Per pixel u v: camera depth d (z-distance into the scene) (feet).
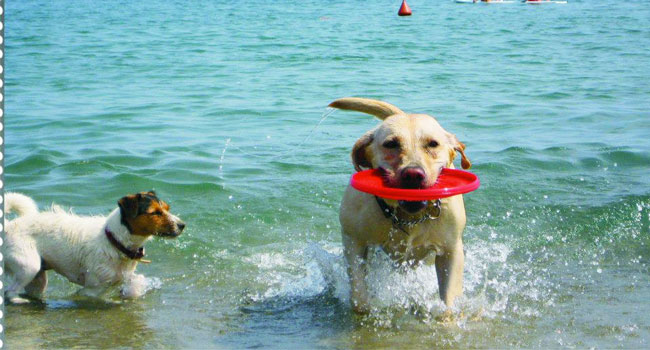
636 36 78.33
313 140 34.30
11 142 33.17
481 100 43.62
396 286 18.67
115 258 19.52
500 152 31.48
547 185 27.43
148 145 33.04
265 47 69.82
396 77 52.24
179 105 42.27
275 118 39.01
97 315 17.93
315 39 76.33
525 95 45.21
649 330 16.29
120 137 34.50
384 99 43.68
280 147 33.01
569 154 31.22
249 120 38.55
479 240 23.02
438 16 106.93
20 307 18.51
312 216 24.97
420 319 17.40
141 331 16.80
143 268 21.11
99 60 61.05
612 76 52.65
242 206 25.53
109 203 25.48
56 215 19.97
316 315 17.87
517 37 78.64
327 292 19.44
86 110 40.52
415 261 18.04
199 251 22.29
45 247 19.43
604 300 18.28
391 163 16.21
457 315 17.25
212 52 66.18
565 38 77.51
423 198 14.90
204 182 27.45
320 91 46.75
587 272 20.42
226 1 146.20
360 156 17.92
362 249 17.95
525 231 23.63
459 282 17.61
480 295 18.45
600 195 26.22
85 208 24.86
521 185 27.43
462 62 60.39
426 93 45.93
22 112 39.86
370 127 37.17
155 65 58.39
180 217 24.49
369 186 15.21
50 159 29.94
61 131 35.55
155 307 18.45
